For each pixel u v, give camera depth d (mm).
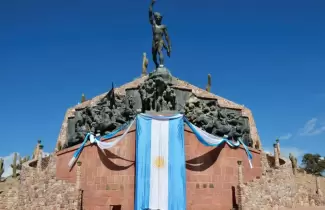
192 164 31875
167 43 38906
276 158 42375
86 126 37969
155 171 30156
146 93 35906
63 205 31391
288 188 38062
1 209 39000
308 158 92312
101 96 49719
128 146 31750
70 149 33812
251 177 35031
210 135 33094
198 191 31344
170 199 29484
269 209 33531
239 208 31062
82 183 32000
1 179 53219
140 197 29391
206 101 41812
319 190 44312
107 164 31719
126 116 37000
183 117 32594
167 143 31172
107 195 30938
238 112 44188
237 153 34469
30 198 36031
